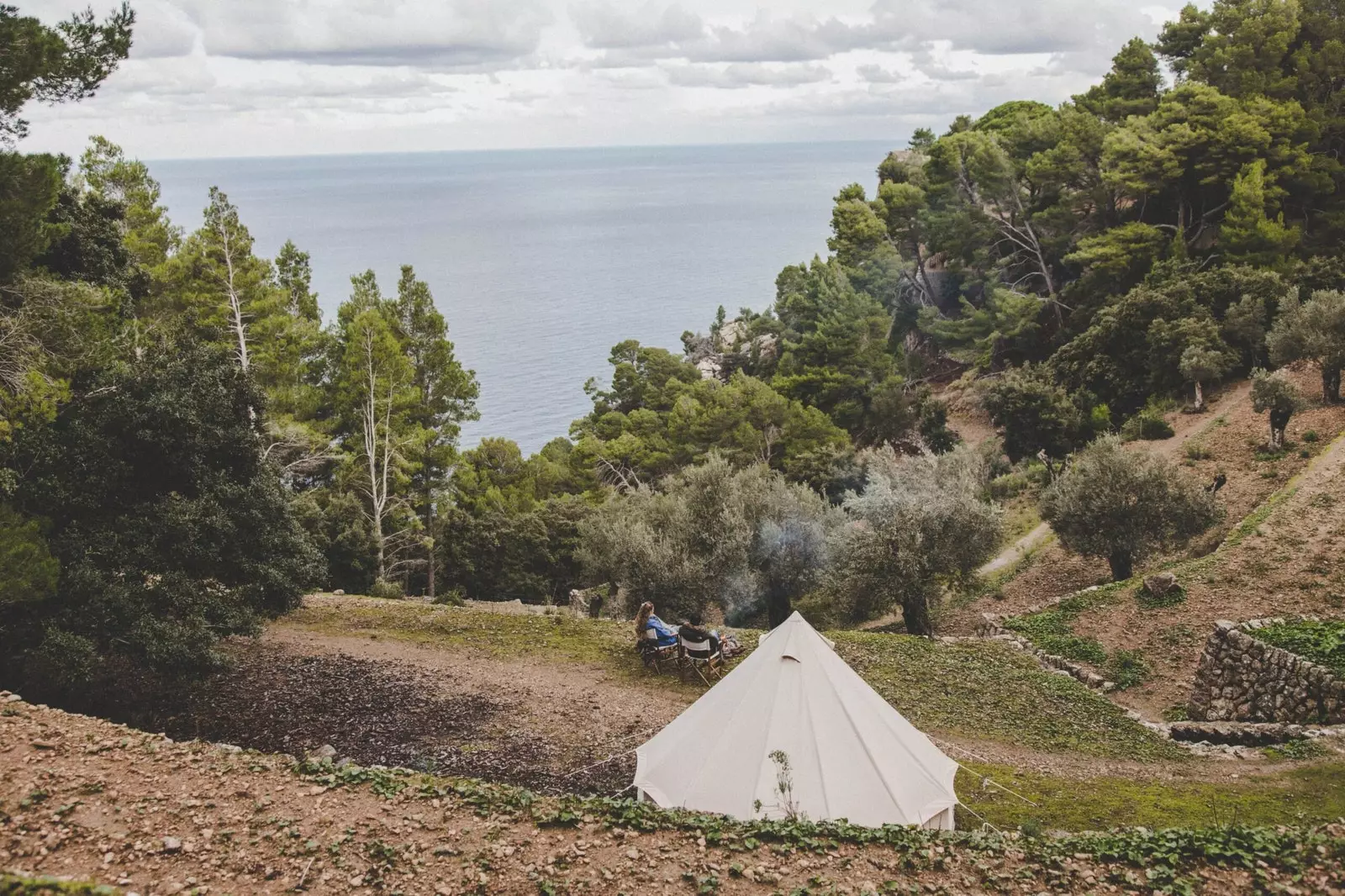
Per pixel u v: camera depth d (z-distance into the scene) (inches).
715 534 1245.7
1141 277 2352.4
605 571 1326.3
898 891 369.4
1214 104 2347.4
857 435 2628.0
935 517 1069.1
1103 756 636.1
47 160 641.6
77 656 569.9
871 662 811.4
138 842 370.6
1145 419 1700.3
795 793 480.4
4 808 375.9
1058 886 378.6
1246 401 1619.1
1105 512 1148.5
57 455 630.5
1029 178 2682.1
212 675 733.9
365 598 1042.7
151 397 661.9
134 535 645.3
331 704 693.9
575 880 372.5
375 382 1734.7
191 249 1603.1
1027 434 1898.4
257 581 692.7
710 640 752.3
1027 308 2497.5
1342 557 905.5
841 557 1139.3
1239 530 1026.1
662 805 497.7
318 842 386.3
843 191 3415.4
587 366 6427.2
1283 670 700.0
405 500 1834.4
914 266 3174.2
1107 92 2888.8
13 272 673.0
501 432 4847.4
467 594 1610.5
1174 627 882.1
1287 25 2434.8
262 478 732.7
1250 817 512.1
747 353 3757.4
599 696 717.9
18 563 536.4
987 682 779.4
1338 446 1213.7
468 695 716.7
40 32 595.2
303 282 2058.3
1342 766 574.2
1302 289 1873.8
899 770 501.7
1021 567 1347.2
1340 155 2409.0
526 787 560.4
